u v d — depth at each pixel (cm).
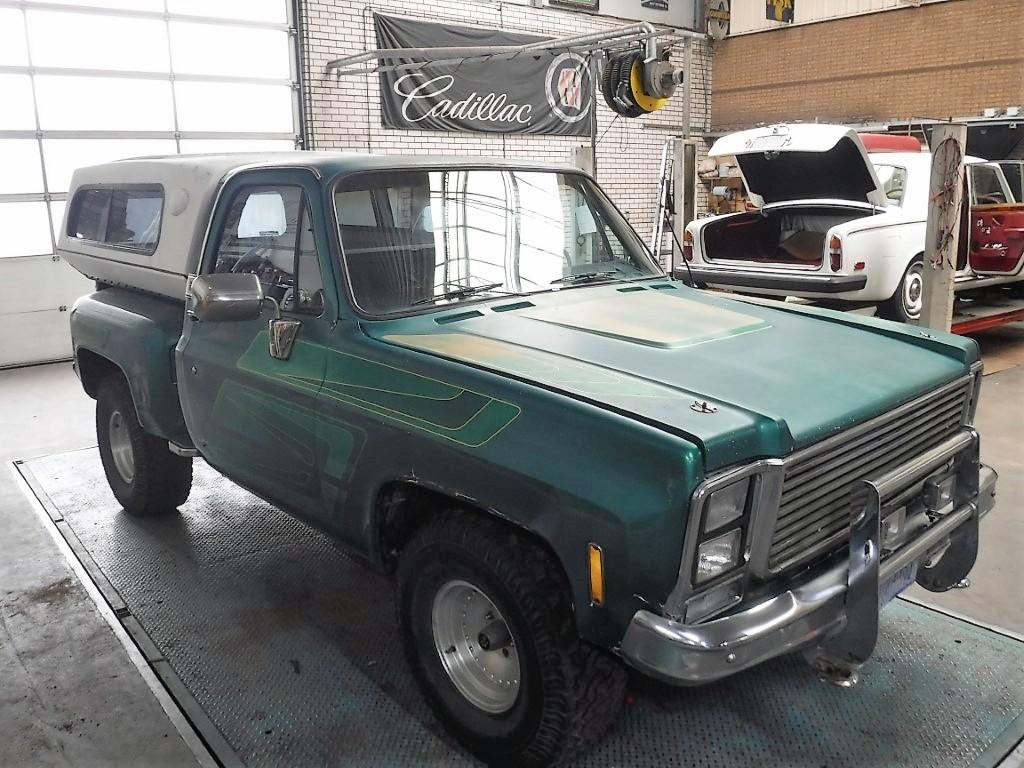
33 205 860
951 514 263
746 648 197
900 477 229
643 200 1470
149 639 325
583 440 206
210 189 344
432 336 269
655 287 349
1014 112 1152
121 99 899
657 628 193
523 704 229
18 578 378
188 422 356
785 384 237
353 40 1055
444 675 257
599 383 226
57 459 546
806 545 222
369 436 257
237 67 977
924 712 274
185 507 455
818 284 718
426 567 248
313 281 288
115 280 428
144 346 369
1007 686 286
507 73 1206
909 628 323
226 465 339
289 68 1017
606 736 263
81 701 288
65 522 439
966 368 280
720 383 234
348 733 268
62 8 845
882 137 955
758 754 255
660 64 736
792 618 206
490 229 320
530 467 212
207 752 261
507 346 258
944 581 278
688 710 277
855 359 265
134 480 425
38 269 858
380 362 260
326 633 328
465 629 256
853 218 812
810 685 290
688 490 189
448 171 319
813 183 792
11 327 851
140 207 401
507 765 242
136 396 379
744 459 200
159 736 269
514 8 1212
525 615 221
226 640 324
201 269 340
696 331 279
